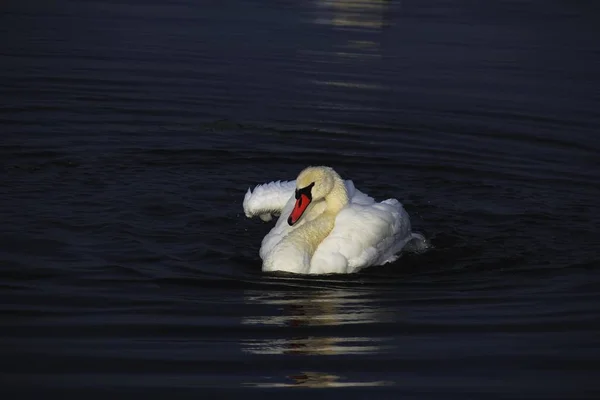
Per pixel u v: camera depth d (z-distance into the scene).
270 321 11.87
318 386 10.22
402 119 22.16
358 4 40.22
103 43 29.27
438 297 12.87
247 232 15.27
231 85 24.62
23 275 12.94
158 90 23.77
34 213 15.20
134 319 11.77
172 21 33.88
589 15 40.47
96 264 13.46
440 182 17.94
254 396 9.95
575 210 16.61
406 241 14.71
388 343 11.31
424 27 35.41
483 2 43.25
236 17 35.41
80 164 17.83
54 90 23.20
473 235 15.32
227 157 18.86
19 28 30.95
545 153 20.03
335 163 18.83
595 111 23.62
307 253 13.86
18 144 18.73
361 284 13.39
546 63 29.52
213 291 12.82
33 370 10.40
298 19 35.66
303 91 24.34
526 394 10.12
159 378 10.30
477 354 11.05
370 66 27.80
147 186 16.91
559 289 13.17
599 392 10.20
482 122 22.22
